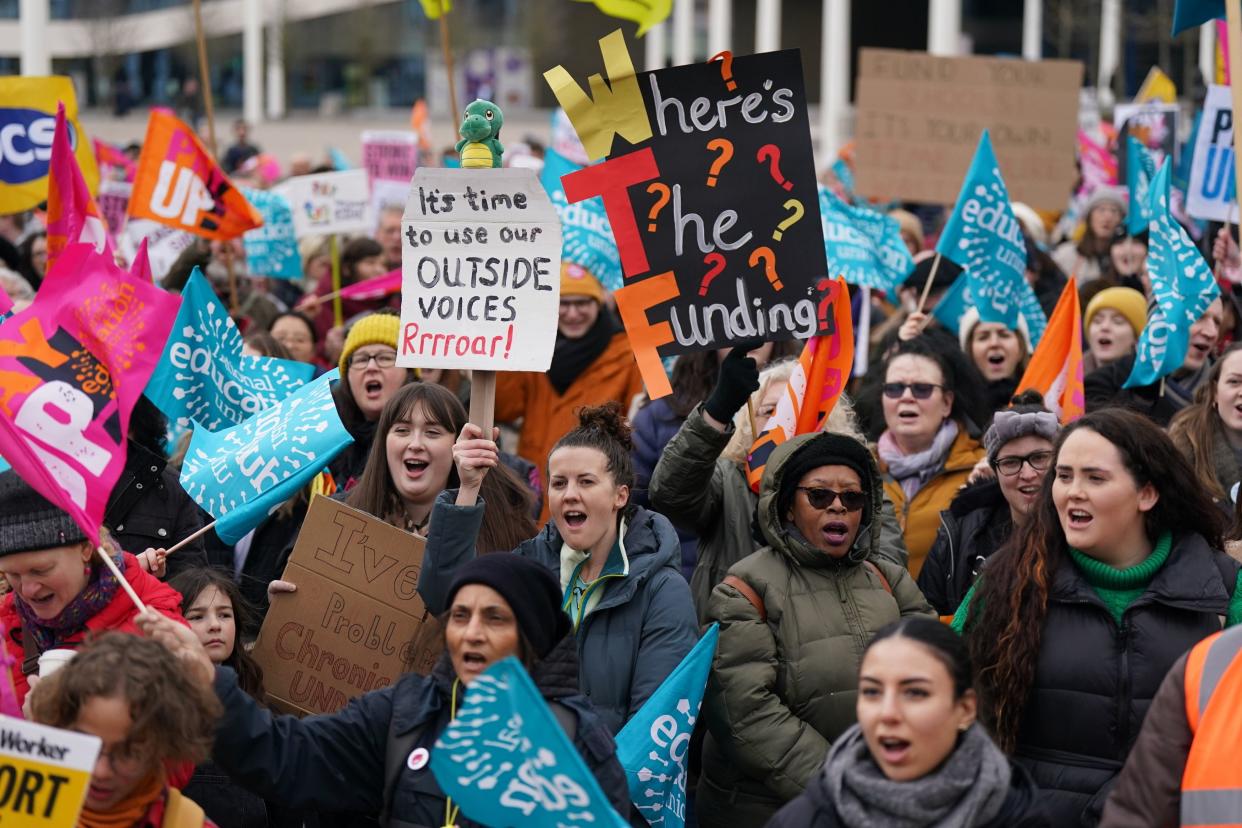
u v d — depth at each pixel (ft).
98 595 15.89
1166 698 13.71
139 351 16.94
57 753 12.28
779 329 18.38
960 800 13.08
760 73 18.38
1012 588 16.28
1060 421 23.59
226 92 162.91
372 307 39.52
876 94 38.22
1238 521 19.62
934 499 23.88
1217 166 29.63
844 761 13.39
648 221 18.45
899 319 33.09
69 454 16.30
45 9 94.63
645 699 17.37
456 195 16.52
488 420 16.20
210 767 16.99
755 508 20.34
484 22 165.07
